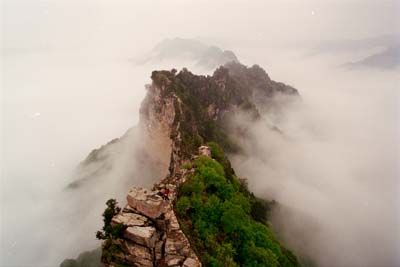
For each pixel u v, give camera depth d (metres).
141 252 25.30
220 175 36.72
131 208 27.89
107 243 26.33
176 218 28.50
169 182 34.69
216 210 31.52
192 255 25.92
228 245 28.39
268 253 30.22
